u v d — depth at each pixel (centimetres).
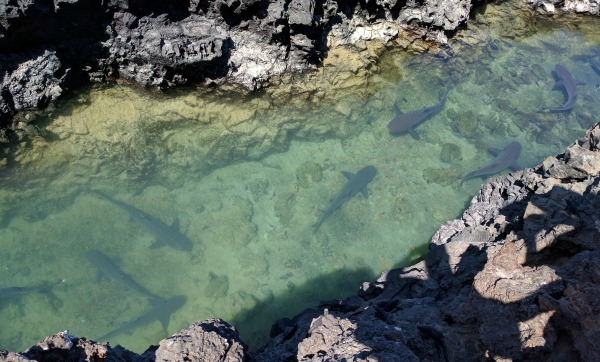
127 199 1051
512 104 1325
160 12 1042
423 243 1070
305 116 1162
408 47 1290
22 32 946
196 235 1039
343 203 1105
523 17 1462
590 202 706
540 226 752
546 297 551
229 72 1108
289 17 1078
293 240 1059
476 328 610
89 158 1033
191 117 1090
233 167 1123
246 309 964
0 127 979
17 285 941
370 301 813
